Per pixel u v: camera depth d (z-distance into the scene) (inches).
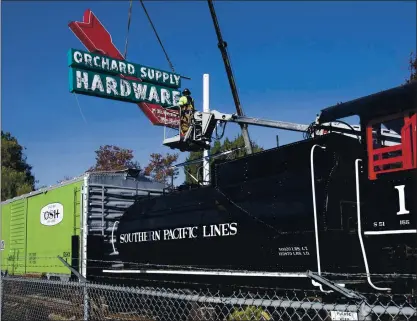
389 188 206.5
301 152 256.8
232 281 293.7
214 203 319.0
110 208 490.9
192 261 331.9
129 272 387.5
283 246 262.1
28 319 305.7
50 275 513.0
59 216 520.4
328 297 231.5
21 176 1542.8
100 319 270.4
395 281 203.6
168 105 608.7
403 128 201.9
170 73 617.6
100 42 589.9
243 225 289.6
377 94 213.6
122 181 507.8
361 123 221.5
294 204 256.5
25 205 608.1
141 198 450.0
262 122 383.6
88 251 454.0
